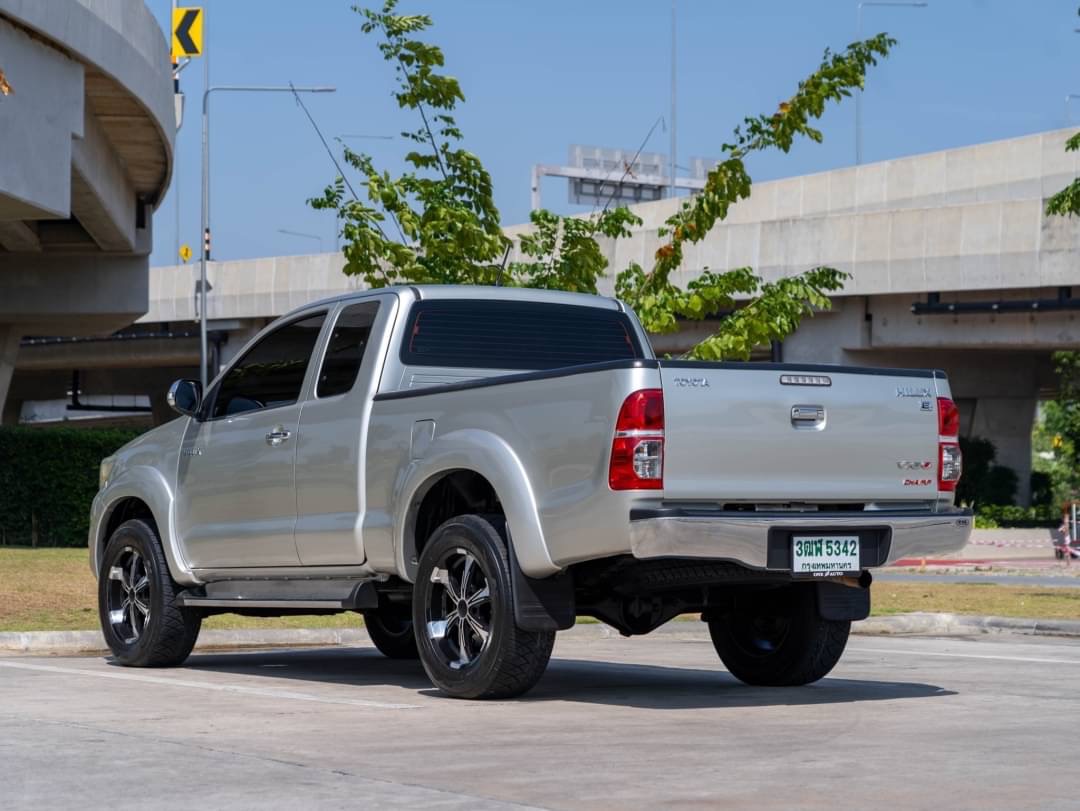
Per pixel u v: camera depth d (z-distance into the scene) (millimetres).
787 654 9516
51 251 37406
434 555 8781
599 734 7230
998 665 11391
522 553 8242
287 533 9859
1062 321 41438
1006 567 32656
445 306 9719
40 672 10500
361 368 9523
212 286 60969
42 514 30953
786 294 17781
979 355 50031
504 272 18781
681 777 6000
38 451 30875
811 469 8305
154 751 6637
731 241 45875
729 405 8055
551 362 10039
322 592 9766
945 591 20391
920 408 8742
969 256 41656
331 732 7281
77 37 24250
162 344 65188
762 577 8438
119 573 11375
